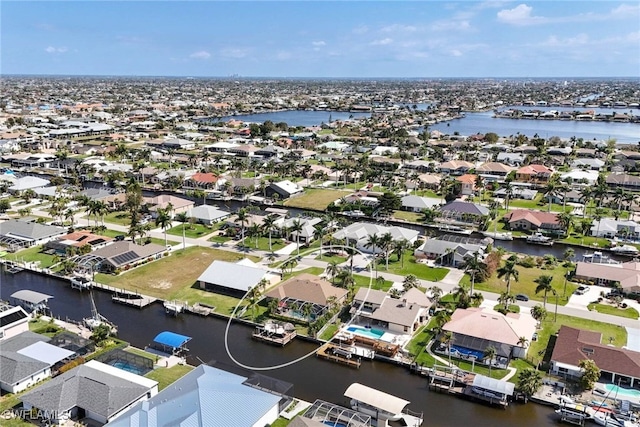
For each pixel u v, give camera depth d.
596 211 181.12
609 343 96.50
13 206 191.88
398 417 77.31
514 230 169.62
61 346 92.31
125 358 89.25
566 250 144.75
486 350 88.94
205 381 77.62
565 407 78.25
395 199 185.88
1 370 82.75
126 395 76.69
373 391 78.56
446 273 132.38
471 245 140.75
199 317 110.75
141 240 154.62
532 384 80.81
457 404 81.62
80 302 117.69
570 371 86.69
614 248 150.12
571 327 99.12
